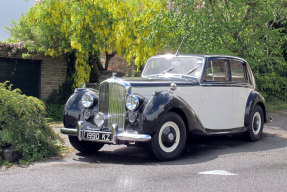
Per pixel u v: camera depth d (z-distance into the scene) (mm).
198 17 11750
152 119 5727
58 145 7418
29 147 6199
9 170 5449
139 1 13430
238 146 7531
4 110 6207
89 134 6125
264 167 5473
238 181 4664
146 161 6086
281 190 4281
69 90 14742
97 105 6461
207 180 4707
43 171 5328
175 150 6133
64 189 4348
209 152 6883
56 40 13789
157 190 4262
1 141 6160
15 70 13641
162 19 12297
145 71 7664
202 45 11773
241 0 11953
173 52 12992
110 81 6156
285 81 16688
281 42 13477
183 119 6484
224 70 7418
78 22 12742
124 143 6082
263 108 8461
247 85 8008
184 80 6805
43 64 14203
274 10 13430
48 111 13586
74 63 14969
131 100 5789
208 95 6961
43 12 13164
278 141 8094
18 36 13719
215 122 7121
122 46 13797
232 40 12859
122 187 4395
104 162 6027
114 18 13453
